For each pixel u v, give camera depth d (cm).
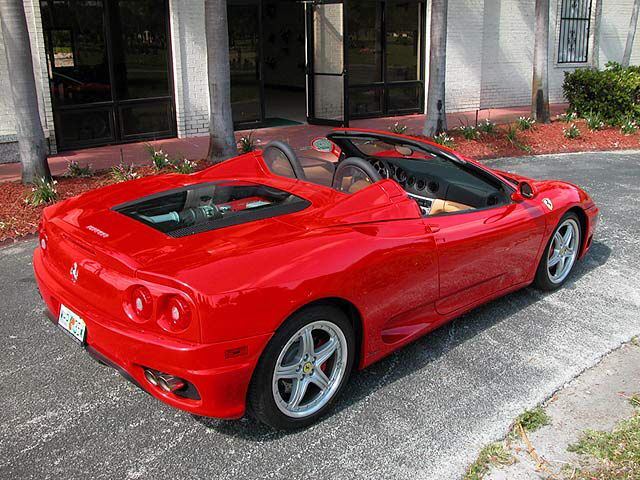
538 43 1252
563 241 493
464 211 405
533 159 1046
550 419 329
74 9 1007
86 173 829
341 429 317
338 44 1258
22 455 295
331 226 333
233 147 908
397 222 357
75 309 307
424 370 376
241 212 346
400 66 1420
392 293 344
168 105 1142
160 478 280
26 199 699
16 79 734
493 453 298
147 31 1088
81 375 368
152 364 277
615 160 1045
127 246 302
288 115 1475
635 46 1858
